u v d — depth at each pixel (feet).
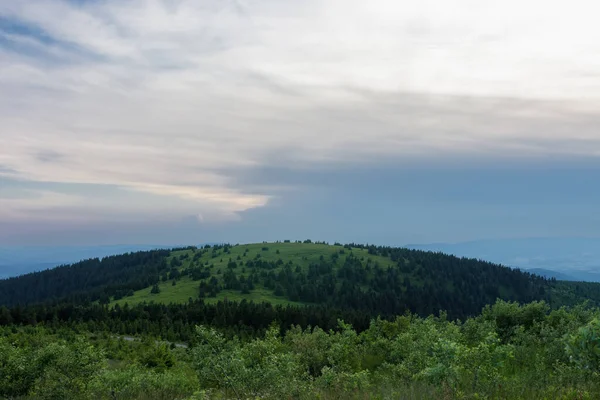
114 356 248.32
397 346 96.32
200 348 60.85
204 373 59.98
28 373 69.36
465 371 51.90
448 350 50.19
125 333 447.01
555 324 98.43
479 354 53.11
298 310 524.93
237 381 58.18
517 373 60.34
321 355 96.89
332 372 64.39
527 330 98.58
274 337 92.02
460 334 90.58
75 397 68.74
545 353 68.08
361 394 49.83
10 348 74.43
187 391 79.36
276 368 60.95
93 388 73.41
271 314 517.96
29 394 68.80
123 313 562.66
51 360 70.44
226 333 416.67
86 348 73.67
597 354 35.60
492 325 98.63
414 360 71.77
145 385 82.43
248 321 527.40
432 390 44.06
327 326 472.03
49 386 67.82
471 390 42.24
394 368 74.33
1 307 476.13
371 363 103.24
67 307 554.05
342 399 49.83
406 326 128.06
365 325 478.18
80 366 71.41
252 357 64.49
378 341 112.27
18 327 440.04
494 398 38.29
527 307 107.65
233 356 60.34
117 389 77.15
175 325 490.49
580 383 38.65
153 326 469.98
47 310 537.24
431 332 86.43
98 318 535.19
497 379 45.55
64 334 367.86
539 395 37.37
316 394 54.24
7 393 68.33
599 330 35.99
